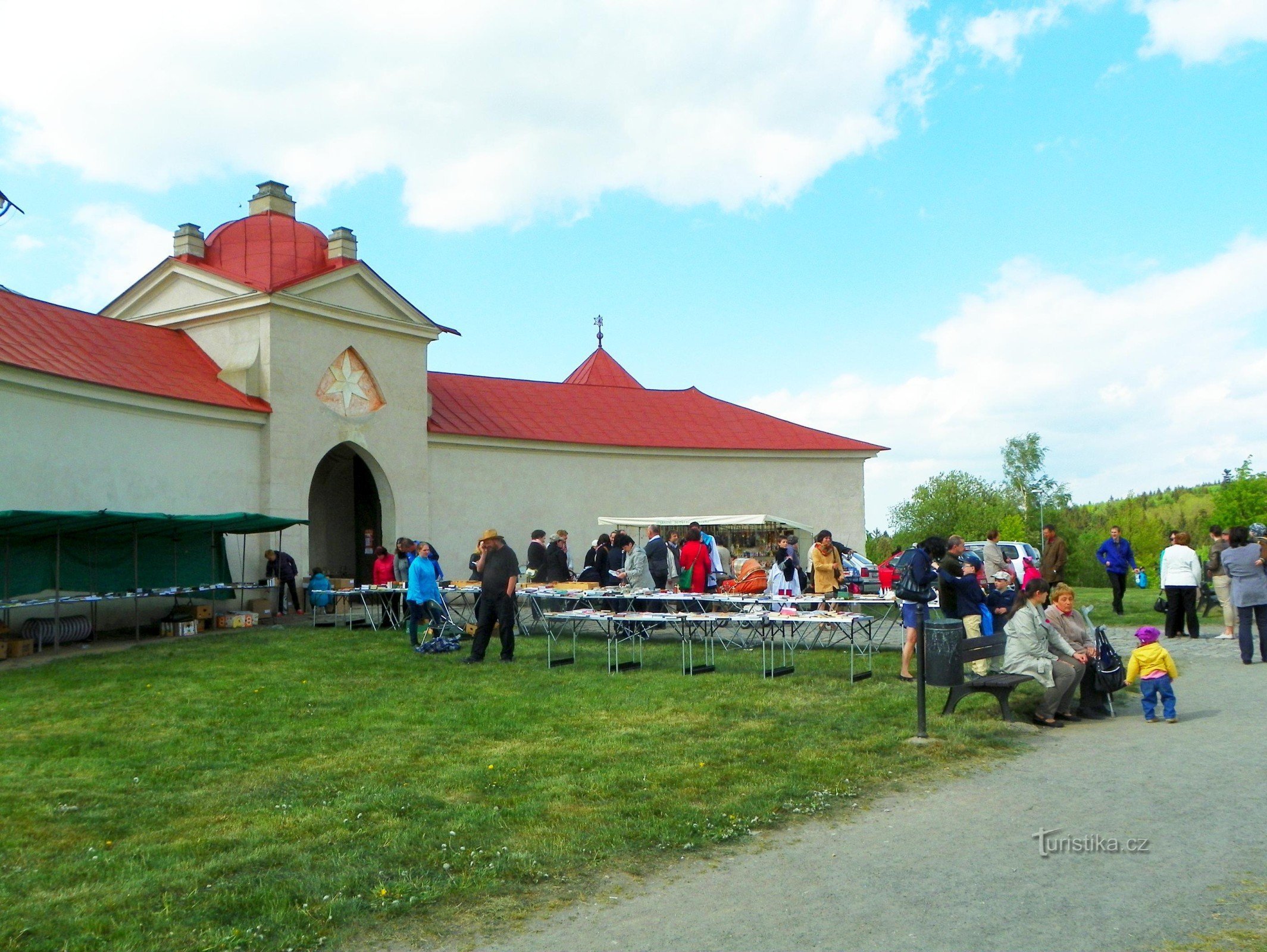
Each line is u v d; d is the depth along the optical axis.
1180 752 8.63
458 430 28.09
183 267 24.05
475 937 5.16
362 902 5.57
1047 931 5.01
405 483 26.38
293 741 9.55
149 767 8.57
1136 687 11.98
